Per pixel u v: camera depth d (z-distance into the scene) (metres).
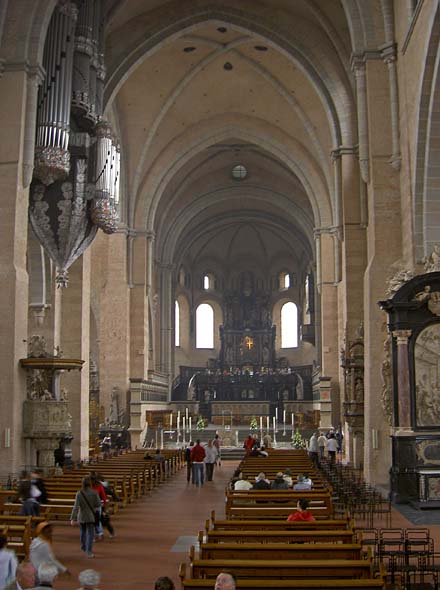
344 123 30.95
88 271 29.20
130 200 42.56
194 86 40.62
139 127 40.94
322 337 40.97
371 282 21.14
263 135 43.97
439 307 17.77
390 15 22.20
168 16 32.66
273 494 13.71
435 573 10.28
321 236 42.50
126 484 19.00
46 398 21.06
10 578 7.21
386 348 20.17
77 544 13.21
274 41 32.59
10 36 21.59
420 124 19.20
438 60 17.81
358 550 8.07
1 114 21.19
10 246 20.48
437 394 17.83
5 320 20.16
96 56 24.88
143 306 42.72
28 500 11.98
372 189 21.67
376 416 20.75
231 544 8.12
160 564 11.28
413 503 16.89
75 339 28.03
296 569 7.23
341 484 18.39
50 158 21.70
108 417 40.47
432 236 19.94
